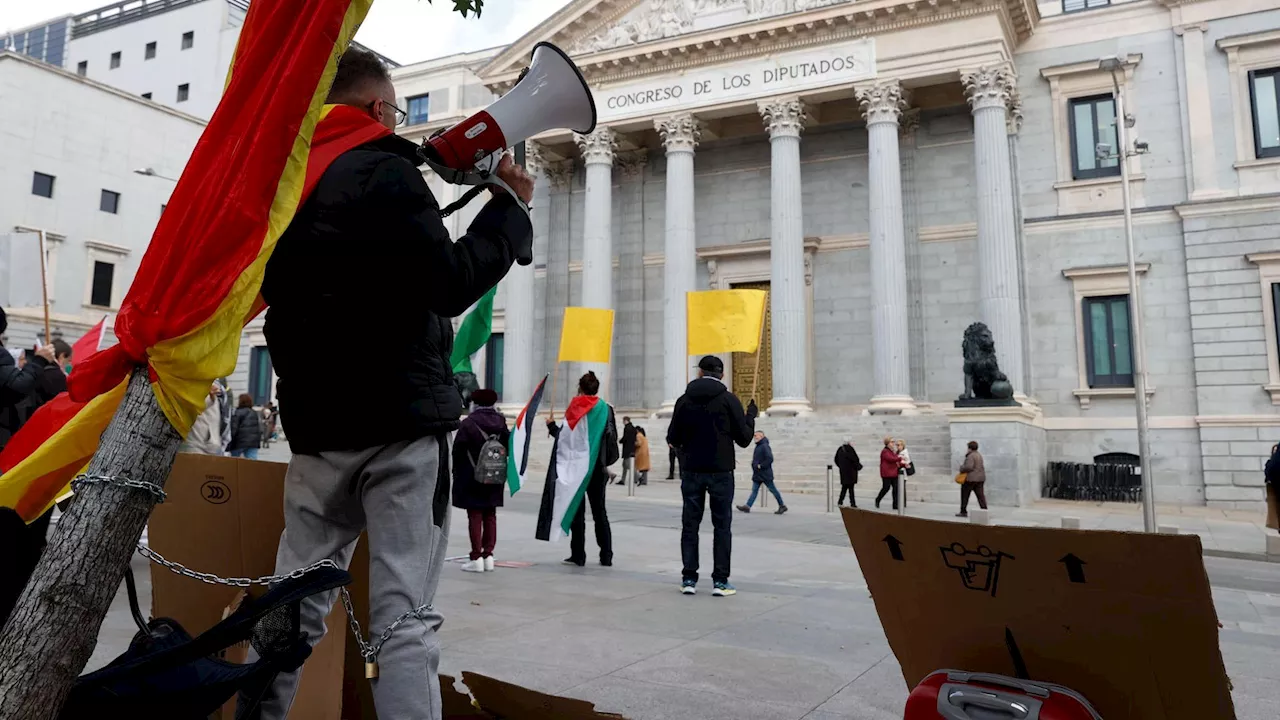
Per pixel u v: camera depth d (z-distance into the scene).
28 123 37.56
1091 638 2.12
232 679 2.00
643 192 34.25
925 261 29.47
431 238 2.23
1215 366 25.28
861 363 30.14
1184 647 1.98
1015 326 25.39
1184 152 26.44
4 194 36.56
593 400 9.30
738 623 6.17
